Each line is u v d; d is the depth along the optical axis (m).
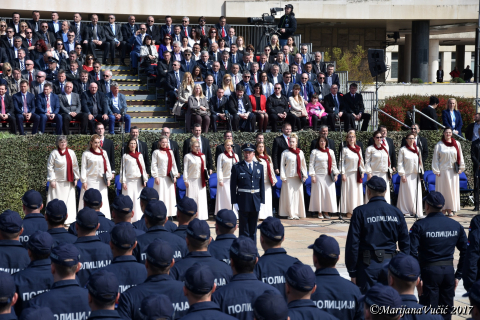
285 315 5.36
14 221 9.09
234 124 26.22
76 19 32.81
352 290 7.57
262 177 17.28
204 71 30.03
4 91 23.73
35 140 22.27
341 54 53.78
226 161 21.89
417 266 6.93
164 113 30.23
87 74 26.98
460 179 25.38
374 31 54.59
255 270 8.26
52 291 7.04
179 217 10.55
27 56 29.05
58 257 7.07
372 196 10.23
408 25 54.41
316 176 23.34
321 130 23.28
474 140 25.56
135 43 33.00
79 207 20.58
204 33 35.25
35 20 32.56
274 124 27.11
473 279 9.66
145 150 22.02
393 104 44.69
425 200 10.43
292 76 30.06
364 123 28.78
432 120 27.59
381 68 27.61
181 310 7.19
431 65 72.44
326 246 7.64
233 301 7.04
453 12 49.59
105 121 25.33
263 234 8.47
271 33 37.81
